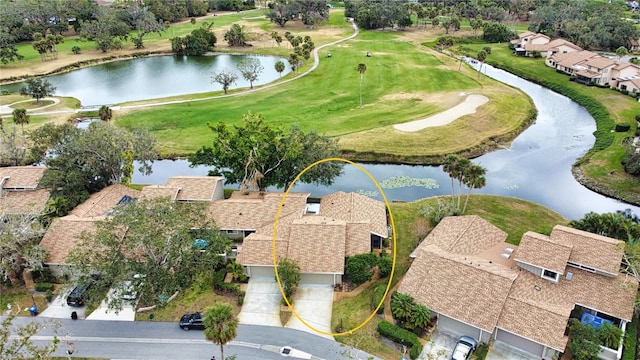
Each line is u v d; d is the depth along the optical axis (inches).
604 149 3302.2
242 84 5093.5
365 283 1982.0
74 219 2162.9
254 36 7313.0
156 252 1825.8
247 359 1637.6
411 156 3230.8
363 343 1685.5
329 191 2864.2
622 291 1704.0
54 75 5689.0
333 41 6924.2
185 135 3651.6
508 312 1637.6
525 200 2667.3
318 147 2615.7
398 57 5836.6
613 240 1843.0
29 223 2064.5
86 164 2571.4
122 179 2721.5
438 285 1758.1
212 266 1863.9
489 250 2009.1
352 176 3051.2
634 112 3873.0
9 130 3649.1
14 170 2593.5
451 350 1643.7
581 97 4411.9
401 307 1702.8
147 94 4862.2
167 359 1644.9
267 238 2036.2
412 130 3533.5
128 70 5890.8
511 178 3002.0
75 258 1776.6
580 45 6254.9
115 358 1652.3
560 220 2438.5
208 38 6633.9
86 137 2573.8
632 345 1624.0
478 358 1595.7
